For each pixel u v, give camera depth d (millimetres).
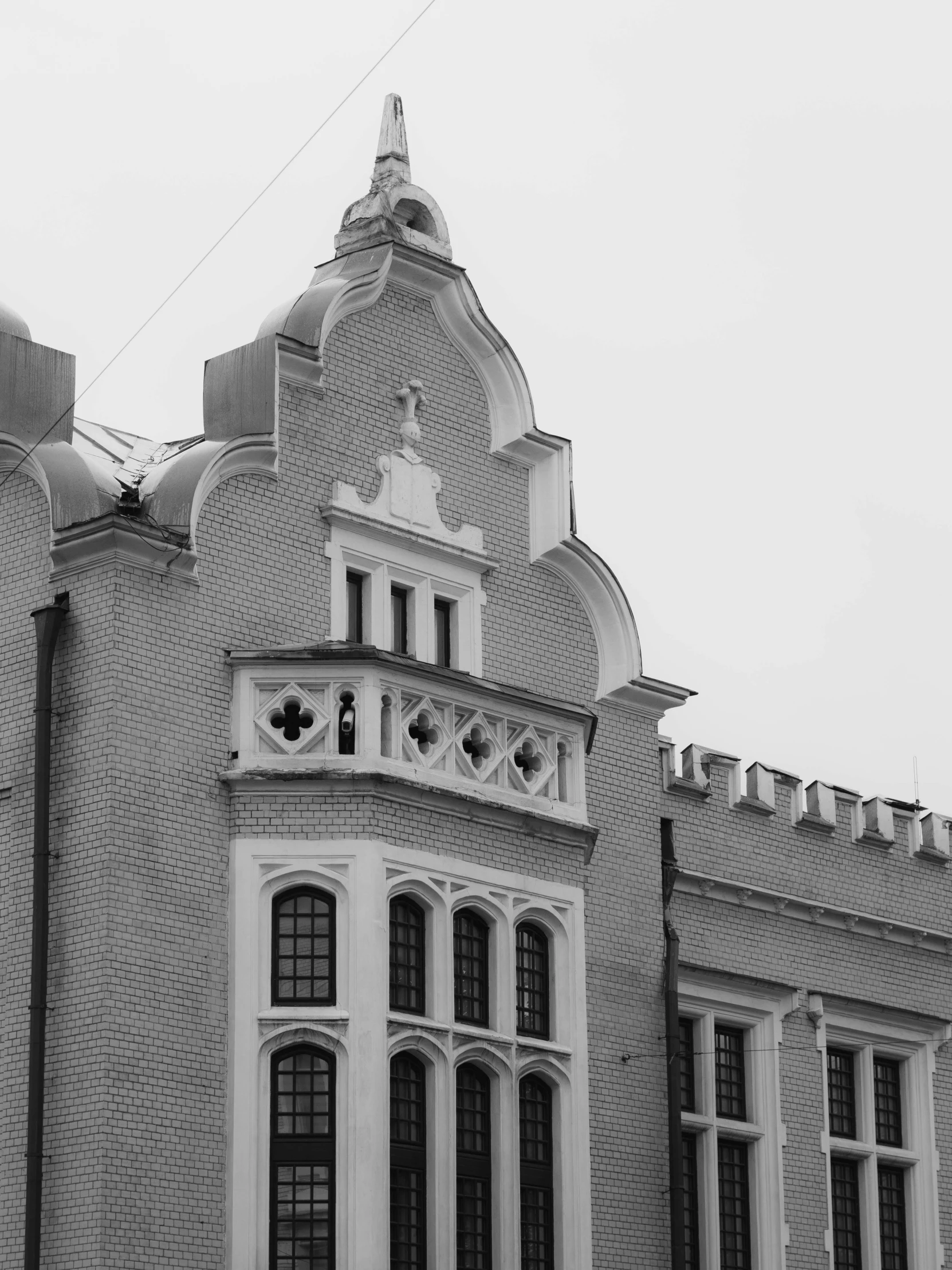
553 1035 30438
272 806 28172
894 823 38812
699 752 35906
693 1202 33906
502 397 32656
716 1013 35000
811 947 36750
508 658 31891
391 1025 27781
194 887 27578
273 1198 27188
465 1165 28766
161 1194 26406
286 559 29547
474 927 29656
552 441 32906
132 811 27141
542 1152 30078
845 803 37969
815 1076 36188
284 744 28359
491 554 32062
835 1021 36781
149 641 27797
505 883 29891
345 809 28188
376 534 30578
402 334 31641
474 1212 28766
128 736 27297
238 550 29031
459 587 31531
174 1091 26797
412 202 32188
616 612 33406
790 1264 34781
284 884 28000
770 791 36719
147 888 27094
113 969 26531
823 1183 35750
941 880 39312
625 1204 31312
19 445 28859
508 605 32094
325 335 30484
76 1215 25953
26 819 27703
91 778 27203
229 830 28078
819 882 37125
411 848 28641
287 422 29922
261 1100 27297
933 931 38531
